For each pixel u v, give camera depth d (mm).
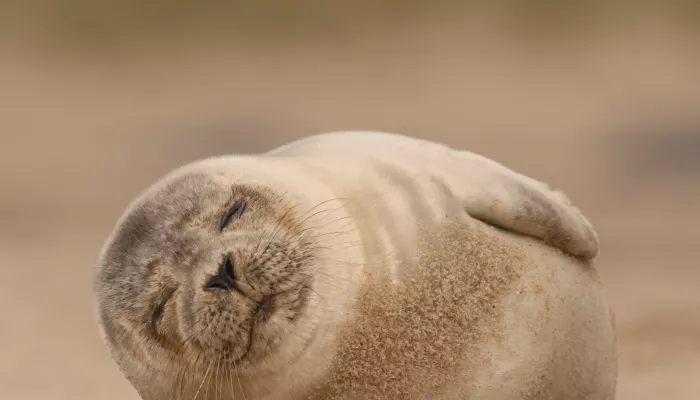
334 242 20234
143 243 20672
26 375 33469
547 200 21562
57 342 37469
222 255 19625
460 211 21234
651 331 36094
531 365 20453
